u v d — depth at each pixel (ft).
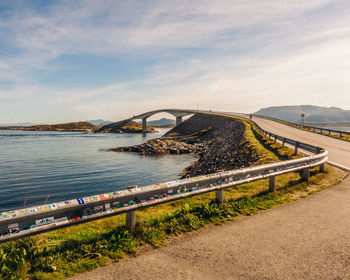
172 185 15.69
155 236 14.25
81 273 10.55
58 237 14.08
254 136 113.19
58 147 216.33
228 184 19.69
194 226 15.74
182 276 10.19
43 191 71.15
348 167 39.55
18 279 9.93
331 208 19.45
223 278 10.05
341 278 10.09
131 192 13.66
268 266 10.96
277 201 21.52
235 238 13.99
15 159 139.23
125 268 10.89
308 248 12.70
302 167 28.17
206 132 278.05
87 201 11.91
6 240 9.89
